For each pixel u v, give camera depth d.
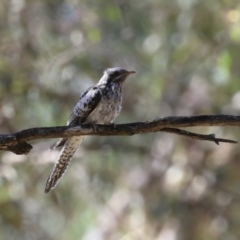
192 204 15.10
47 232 16.55
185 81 16.30
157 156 16.50
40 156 15.63
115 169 16.80
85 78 15.84
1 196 14.60
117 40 16.34
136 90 16.84
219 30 14.95
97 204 16.66
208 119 7.32
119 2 16.33
